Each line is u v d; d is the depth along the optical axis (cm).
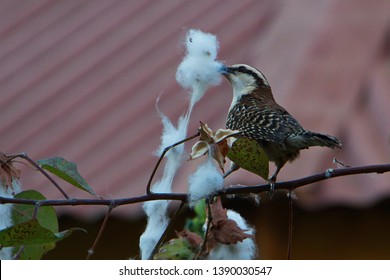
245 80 902
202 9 1666
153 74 1528
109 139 1397
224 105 1320
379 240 1111
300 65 1264
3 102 1619
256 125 752
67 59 1689
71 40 1748
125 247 1220
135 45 1642
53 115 1524
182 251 459
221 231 452
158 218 476
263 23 1540
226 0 1672
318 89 1199
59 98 1572
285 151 728
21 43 1805
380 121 1119
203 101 1352
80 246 1253
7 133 1521
